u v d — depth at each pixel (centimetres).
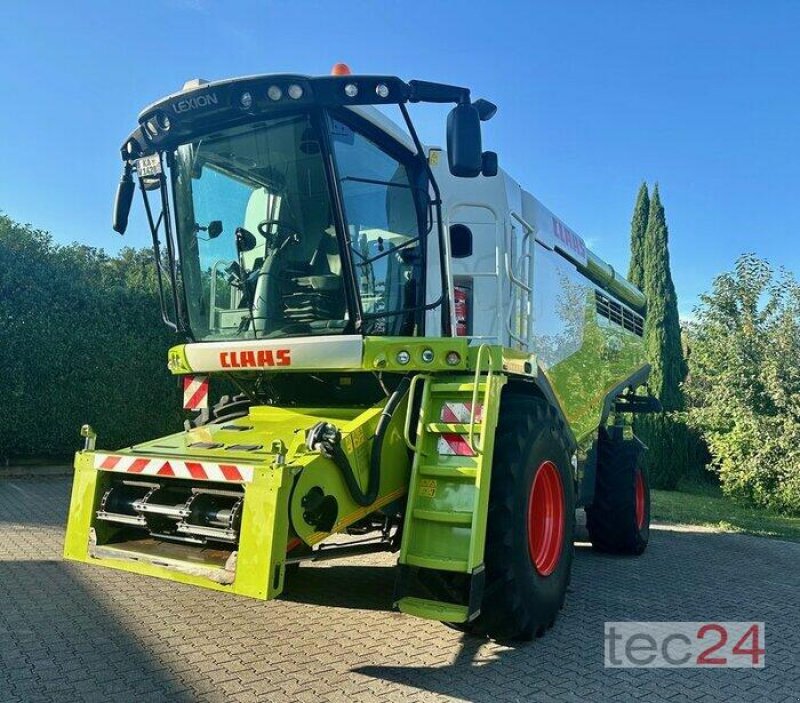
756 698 381
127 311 1257
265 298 474
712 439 1530
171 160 496
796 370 1371
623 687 385
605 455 789
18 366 1136
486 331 534
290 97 418
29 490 1025
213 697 352
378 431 414
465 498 394
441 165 539
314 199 449
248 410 538
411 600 393
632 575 668
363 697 357
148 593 537
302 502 364
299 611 503
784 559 777
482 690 371
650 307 2211
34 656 402
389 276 465
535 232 612
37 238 1184
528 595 419
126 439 1247
